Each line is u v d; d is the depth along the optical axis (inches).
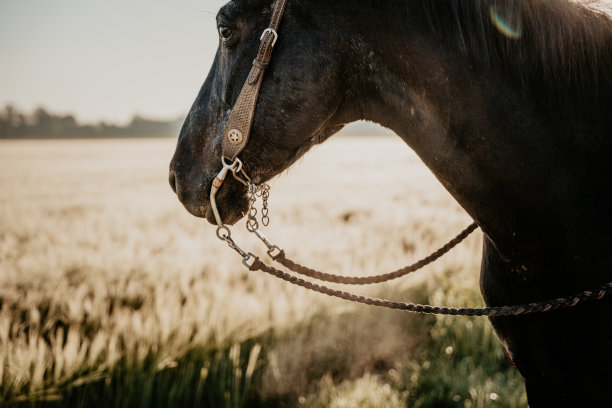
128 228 368.8
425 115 54.1
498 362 164.4
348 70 54.6
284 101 54.3
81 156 1819.6
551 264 54.7
